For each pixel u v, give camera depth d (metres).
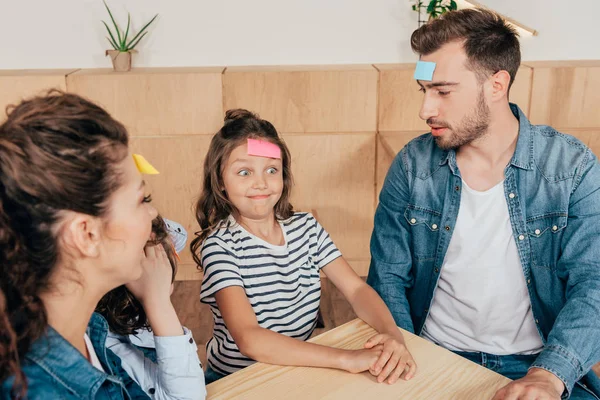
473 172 1.44
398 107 3.00
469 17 1.33
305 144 3.04
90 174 0.66
